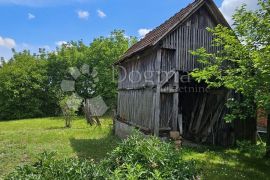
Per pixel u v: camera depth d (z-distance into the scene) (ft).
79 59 129.70
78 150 43.91
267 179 29.17
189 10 42.19
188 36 43.73
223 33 34.58
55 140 54.29
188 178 16.39
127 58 55.36
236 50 32.60
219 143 48.21
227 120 33.73
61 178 13.52
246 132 48.37
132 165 15.12
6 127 84.17
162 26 53.06
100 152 42.47
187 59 43.70
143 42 55.06
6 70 122.83
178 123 45.16
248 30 33.17
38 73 128.06
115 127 63.57
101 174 14.26
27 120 109.09
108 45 125.70
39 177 13.33
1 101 122.11
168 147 17.84
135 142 17.94
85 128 73.77
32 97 126.00
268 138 37.29
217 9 43.60
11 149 45.57
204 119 51.08
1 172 32.65
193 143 49.19
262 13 33.12
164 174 15.15
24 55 135.95
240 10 34.14
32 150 44.21
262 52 29.94
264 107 28.55
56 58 132.46
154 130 41.75
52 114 130.82
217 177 28.81
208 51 45.01
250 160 37.19
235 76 31.50
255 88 29.17
